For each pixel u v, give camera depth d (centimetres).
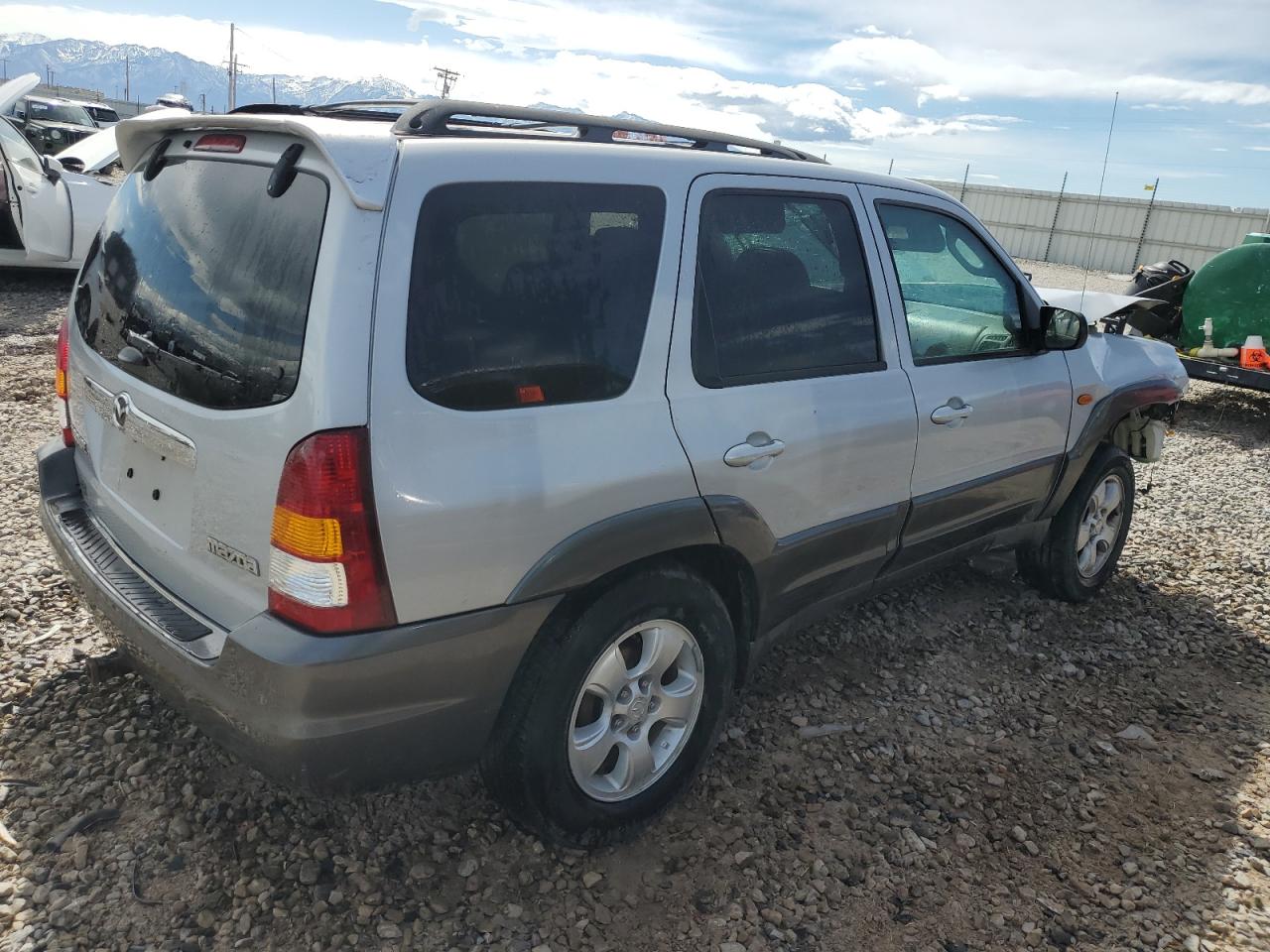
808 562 291
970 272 346
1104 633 418
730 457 250
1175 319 989
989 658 386
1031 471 377
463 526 200
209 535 212
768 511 267
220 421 204
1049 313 366
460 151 208
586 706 240
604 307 229
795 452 269
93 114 3136
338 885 234
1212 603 460
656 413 236
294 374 191
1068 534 419
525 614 215
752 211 269
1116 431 465
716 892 244
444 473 197
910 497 320
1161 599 461
